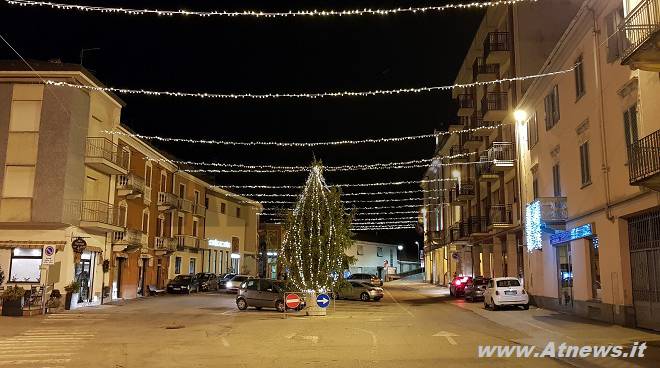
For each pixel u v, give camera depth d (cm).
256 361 1119
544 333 1568
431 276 6931
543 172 2494
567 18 2969
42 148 2561
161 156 3906
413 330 1705
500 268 3509
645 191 1499
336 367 1042
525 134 2819
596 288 1930
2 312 2189
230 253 5547
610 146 1730
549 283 2403
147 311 2459
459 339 1472
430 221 6856
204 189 4988
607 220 1764
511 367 1038
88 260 2833
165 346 1350
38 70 2581
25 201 2531
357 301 3369
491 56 3206
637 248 1611
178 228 4391
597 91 1800
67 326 1834
